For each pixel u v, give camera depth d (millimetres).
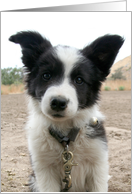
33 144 396
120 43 406
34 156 395
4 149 640
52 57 399
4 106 1531
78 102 387
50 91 356
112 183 458
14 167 529
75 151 392
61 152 389
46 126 396
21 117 1125
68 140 388
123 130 845
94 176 398
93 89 423
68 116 354
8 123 973
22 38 421
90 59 434
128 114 1219
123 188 437
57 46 442
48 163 394
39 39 441
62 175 401
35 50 432
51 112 348
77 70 388
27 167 531
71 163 362
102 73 435
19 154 606
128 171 509
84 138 391
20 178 475
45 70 392
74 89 377
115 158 578
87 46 445
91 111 415
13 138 745
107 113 1258
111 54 420
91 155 393
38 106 403
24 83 442
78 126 398
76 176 401
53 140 388
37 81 402
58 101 338
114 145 669
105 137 415
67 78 385
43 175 393
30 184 436
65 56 396
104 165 398
